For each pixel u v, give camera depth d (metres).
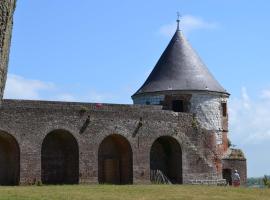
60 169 37.31
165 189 29.92
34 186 32.19
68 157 37.25
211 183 41.09
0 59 4.81
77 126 36.25
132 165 37.97
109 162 39.09
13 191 26.36
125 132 37.97
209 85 43.12
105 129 37.25
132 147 38.06
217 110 43.12
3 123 33.78
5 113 33.94
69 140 36.91
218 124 42.91
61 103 36.12
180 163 40.12
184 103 42.34
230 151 43.41
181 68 43.62
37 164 34.56
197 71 43.72
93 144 36.69
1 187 30.34
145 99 43.47
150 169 40.09
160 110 39.78
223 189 31.03
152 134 38.97
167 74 43.47
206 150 41.47
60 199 23.59
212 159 41.69
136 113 38.62
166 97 42.50
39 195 24.61
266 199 27.14
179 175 40.09
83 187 30.25
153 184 37.22
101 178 38.59
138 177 38.06
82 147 36.28
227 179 43.09
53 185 33.41
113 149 39.44
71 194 25.69
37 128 34.84
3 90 4.95
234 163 43.06
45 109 35.31
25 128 34.47
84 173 36.19
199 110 42.28
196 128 41.19
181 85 42.53
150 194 27.20
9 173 35.50
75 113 36.34
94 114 37.03
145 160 38.47
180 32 45.75
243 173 43.47
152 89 42.97
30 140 34.53
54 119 35.50
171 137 39.88
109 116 37.56
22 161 34.12
